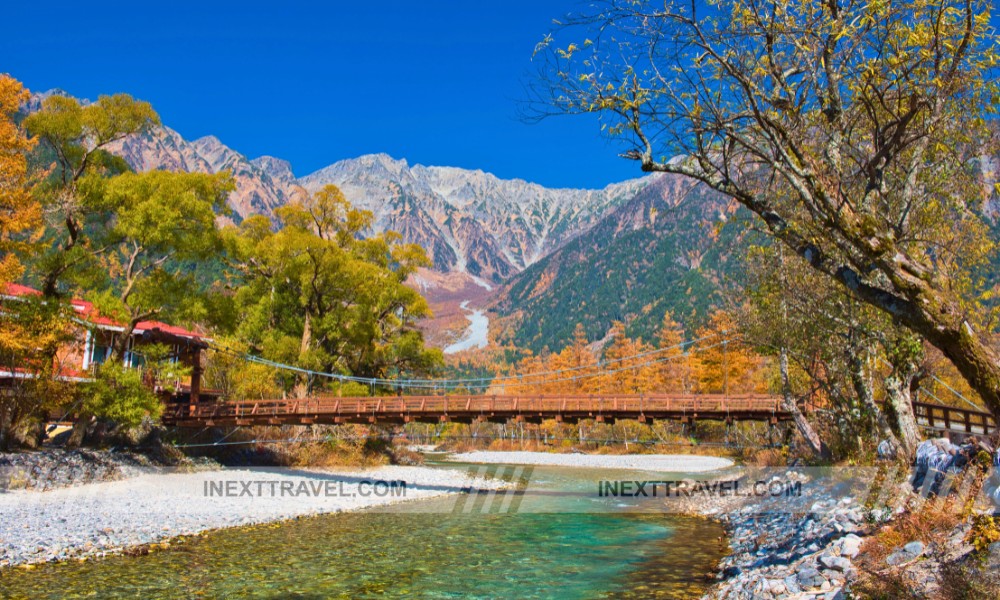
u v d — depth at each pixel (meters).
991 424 18.55
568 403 27.77
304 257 39.59
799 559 10.10
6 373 22.83
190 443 30.11
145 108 24.62
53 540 13.84
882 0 6.52
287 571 12.38
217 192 26.81
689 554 14.02
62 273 22.95
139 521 16.62
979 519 7.70
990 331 9.41
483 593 11.02
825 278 15.02
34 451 22.73
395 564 13.16
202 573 12.01
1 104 19.42
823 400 20.50
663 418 27.59
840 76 7.23
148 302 24.20
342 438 36.31
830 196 7.07
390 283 44.09
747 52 7.28
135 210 23.22
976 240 11.48
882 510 10.74
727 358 46.50
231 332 28.59
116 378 23.25
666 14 6.86
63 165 23.69
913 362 14.12
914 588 6.96
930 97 7.10
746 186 7.66
